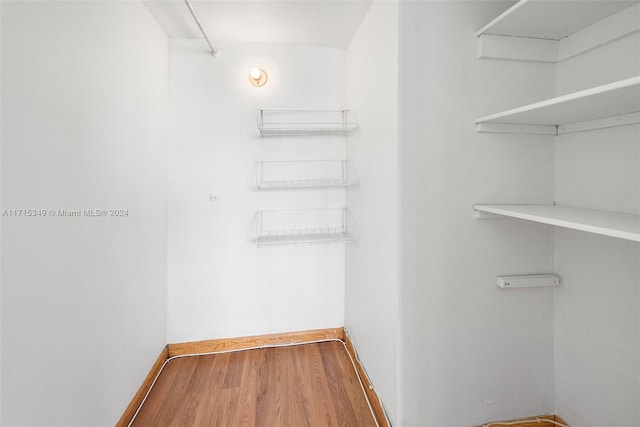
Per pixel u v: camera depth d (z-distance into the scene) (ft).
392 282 4.28
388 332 4.47
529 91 4.31
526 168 4.34
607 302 3.76
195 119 6.48
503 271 4.37
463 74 4.13
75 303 3.46
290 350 6.81
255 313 6.92
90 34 3.70
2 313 2.57
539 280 4.31
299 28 6.02
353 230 6.47
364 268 5.68
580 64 4.00
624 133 3.48
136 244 4.99
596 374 3.92
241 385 5.58
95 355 3.84
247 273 6.84
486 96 4.19
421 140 4.09
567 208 3.95
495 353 4.40
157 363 5.92
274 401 5.15
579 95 2.68
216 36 6.32
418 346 4.21
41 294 2.97
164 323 6.37
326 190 7.04
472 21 4.14
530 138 4.34
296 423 4.68
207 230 6.65
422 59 4.03
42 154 2.98
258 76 6.50
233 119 6.61
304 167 6.91
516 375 4.46
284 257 6.98
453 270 4.24
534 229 4.41
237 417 4.79
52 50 3.09
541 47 4.21
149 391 5.41
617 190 3.55
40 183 2.96
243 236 6.79
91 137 3.75
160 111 5.97
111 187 4.20
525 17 3.60
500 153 4.27
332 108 6.92
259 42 6.60
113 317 4.27
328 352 6.73
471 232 4.26
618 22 3.44
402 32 3.97
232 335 6.84
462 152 4.18
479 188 4.25
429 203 4.15
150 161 5.52
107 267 4.11
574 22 3.71
